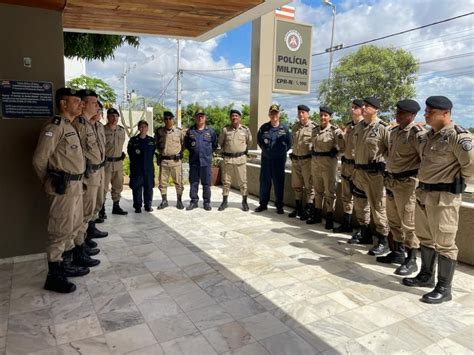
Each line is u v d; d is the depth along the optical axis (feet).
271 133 16.83
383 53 59.52
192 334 7.21
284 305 8.44
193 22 14.16
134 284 9.49
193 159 17.78
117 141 15.96
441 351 6.78
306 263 11.04
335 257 11.57
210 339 7.05
